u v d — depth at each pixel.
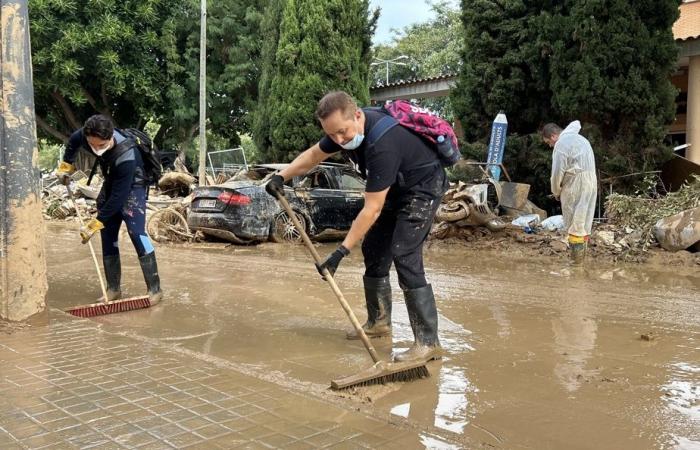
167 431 2.56
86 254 9.08
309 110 15.56
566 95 10.68
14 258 4.35
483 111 12.45
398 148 3.63
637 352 4.11
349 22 15.77
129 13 18.78
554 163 7.70
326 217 10.66
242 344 4.37
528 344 4.31
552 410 3.09
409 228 3.88
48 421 2.66
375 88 17.92
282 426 2.64
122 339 4.06
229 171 16.88
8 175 4.30
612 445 2.69
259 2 21.38
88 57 18.64
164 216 10.98
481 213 9.59
